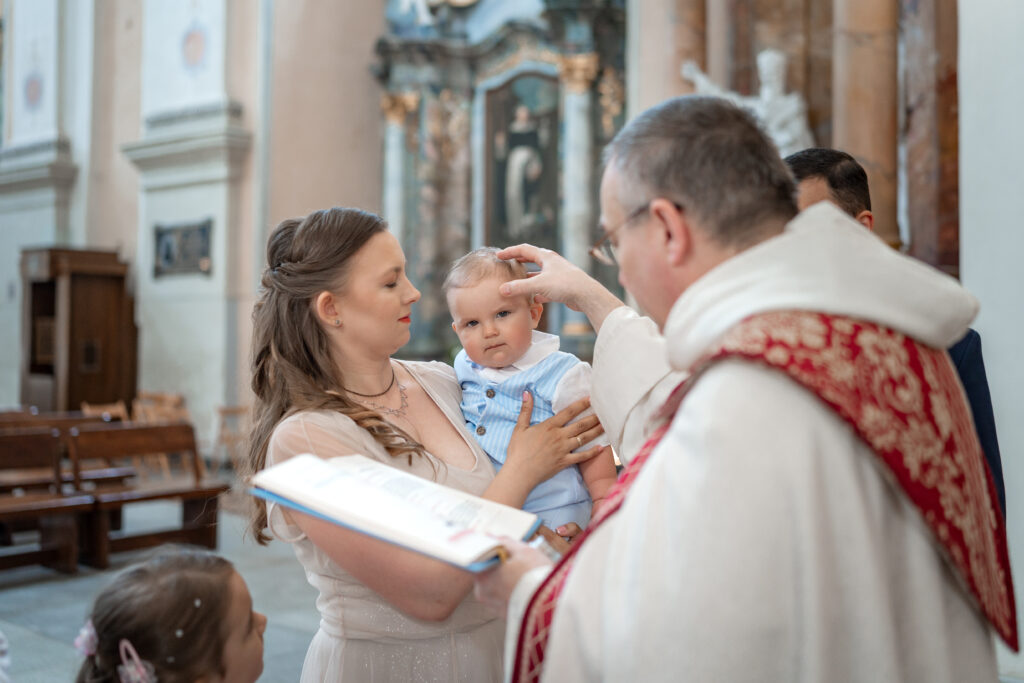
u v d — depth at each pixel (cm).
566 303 182
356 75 1130
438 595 145
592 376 173
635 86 830
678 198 122
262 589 538
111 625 135
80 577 574
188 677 136
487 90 1122
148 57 1161
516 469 171
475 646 172
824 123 727
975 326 335
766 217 123
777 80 702
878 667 104
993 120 329
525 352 202
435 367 207
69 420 771
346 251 170
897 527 113
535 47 1064
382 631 167
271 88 1066
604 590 113
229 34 1084
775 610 103
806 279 114
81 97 1285
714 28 764
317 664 171
